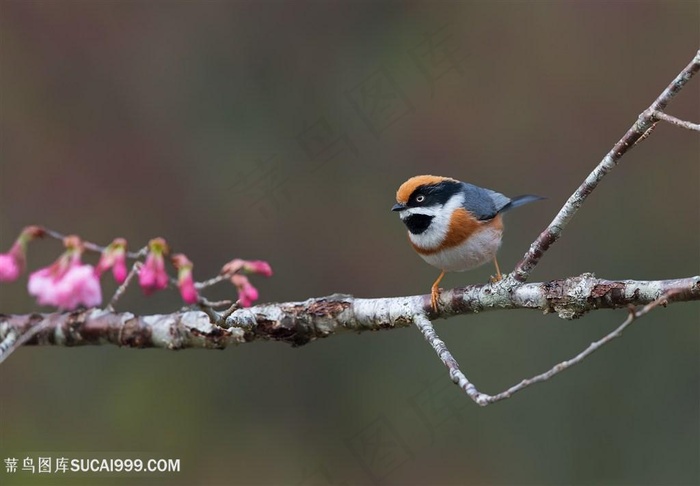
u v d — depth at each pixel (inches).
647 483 479.2
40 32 581.6
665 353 504.1
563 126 585.9
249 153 577.9
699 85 585.9
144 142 573.6
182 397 511.2
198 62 594.9
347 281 553.3
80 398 502.0
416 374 516.4
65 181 556.4
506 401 505.0
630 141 224.5
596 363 507.8
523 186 571.8
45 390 500.7
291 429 510.9
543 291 254.7
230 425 511.2
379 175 577.6
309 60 599.5
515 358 510.3
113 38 590.2
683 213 564.7
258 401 518.6
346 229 564.1
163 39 595.8
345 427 511.8
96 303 201.5
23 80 572.4
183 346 286.4
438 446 501.7
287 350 525.7
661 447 487.8
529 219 565.3
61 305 198.4
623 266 557.0
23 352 504.7
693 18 599.2
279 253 557.0
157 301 511.2
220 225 559.5
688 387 497.7
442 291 270.1
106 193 559.5
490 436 501.7
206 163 573.6
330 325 277.7
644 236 562.3
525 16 607.5
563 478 487.5
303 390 521.0
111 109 578.6
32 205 549.0
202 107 588.1
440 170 576.7
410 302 272.4
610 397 502.0
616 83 593.0
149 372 517.0
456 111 587.2
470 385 209.9
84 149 565.6
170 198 562.6
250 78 595.8
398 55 598.2
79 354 511.8
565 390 505.0
